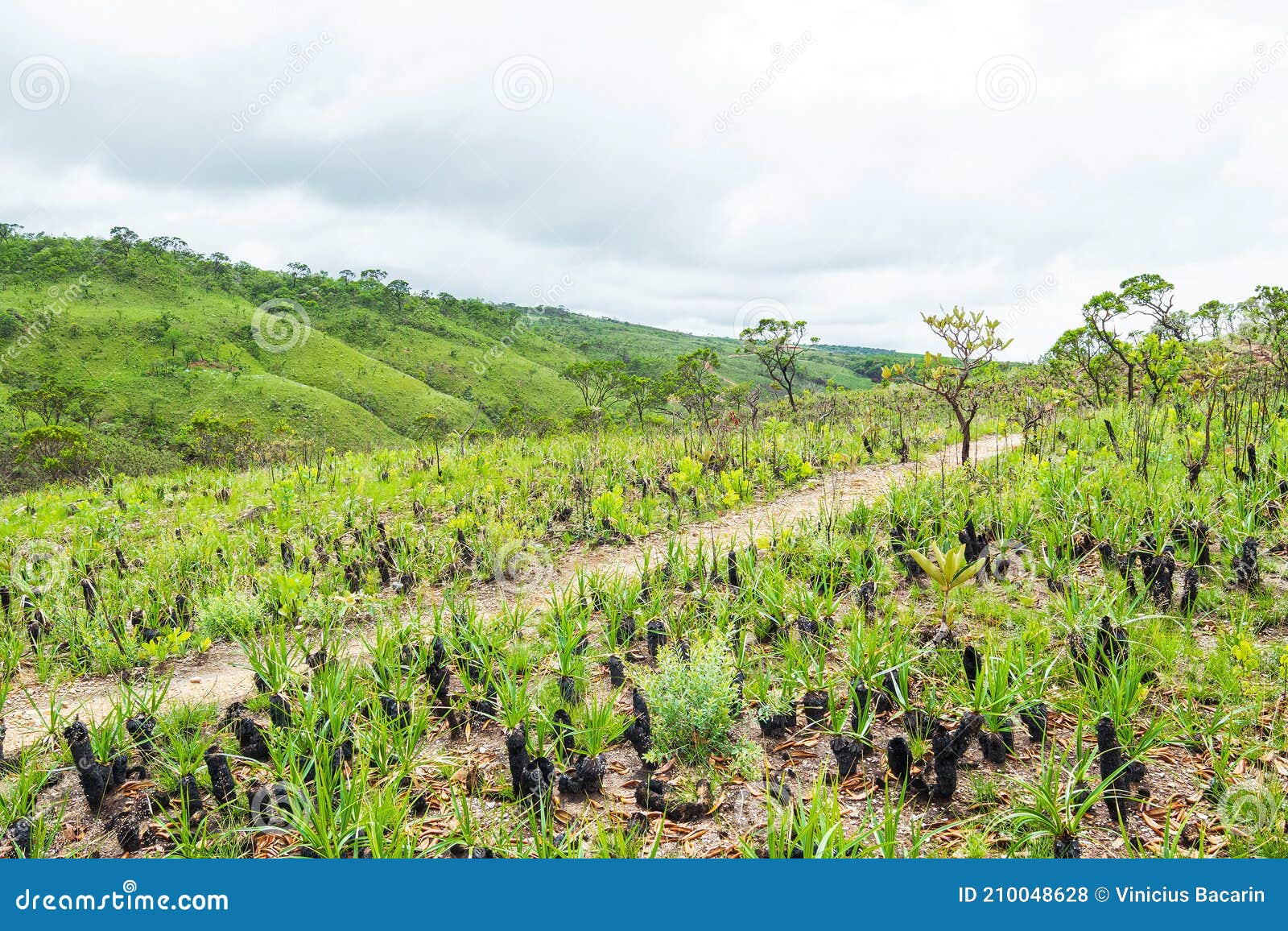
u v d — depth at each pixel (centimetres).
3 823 406
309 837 360
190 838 385
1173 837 343
